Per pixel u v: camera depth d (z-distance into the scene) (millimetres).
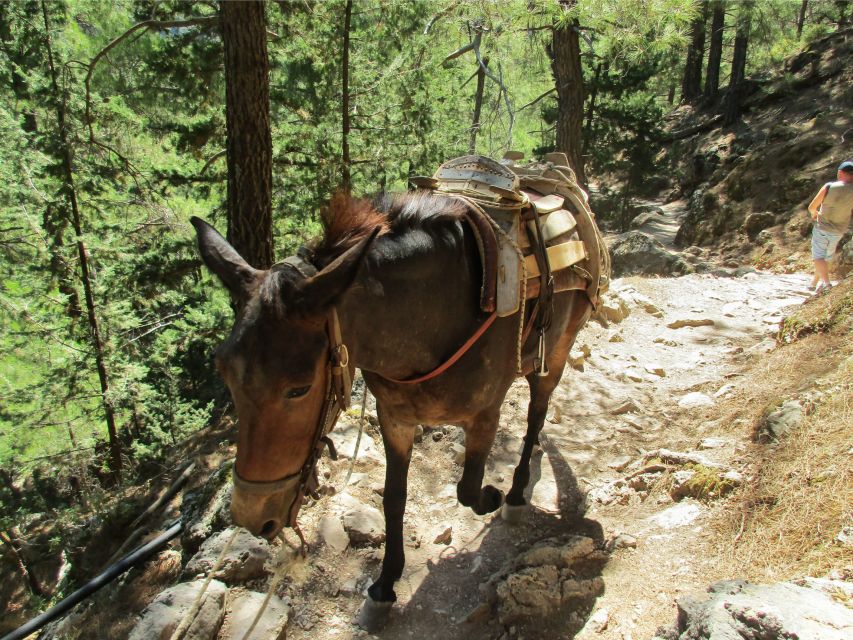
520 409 4742
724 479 3369
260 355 1759
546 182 3629
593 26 7930
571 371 5297
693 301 7062
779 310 6504
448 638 2822
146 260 10758
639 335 6117
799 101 20078
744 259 12461
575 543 3158
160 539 5074
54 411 12219
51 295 12477
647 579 2910
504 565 3145
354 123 11484
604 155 18969
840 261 7820
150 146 12305
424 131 11852
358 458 3939
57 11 10922
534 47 11469
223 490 3795
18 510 11758
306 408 1878
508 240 2605
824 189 7031
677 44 7820
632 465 3969
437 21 11625
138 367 11828
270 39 10242
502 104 14789
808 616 1988
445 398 2467
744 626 2031
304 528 3346
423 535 3482
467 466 2840
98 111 10859
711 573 2799
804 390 3998
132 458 12352
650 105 18547
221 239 2094
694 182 20562
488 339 2494
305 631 2838
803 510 2877
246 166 6598
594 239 3625
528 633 2760
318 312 1771
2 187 10797
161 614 2633
